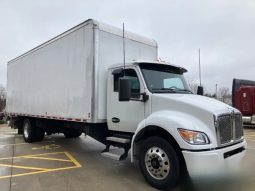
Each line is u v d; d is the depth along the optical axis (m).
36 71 10.27
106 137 7.20
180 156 5.18
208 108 5.17
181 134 4.99
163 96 5.75
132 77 6.39
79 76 7.53
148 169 5.55
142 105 6.10
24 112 11.35
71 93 7.91
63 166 7.22
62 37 8.44
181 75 7.15
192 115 5.27
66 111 8.17
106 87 7.14
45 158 8.21
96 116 6.95
